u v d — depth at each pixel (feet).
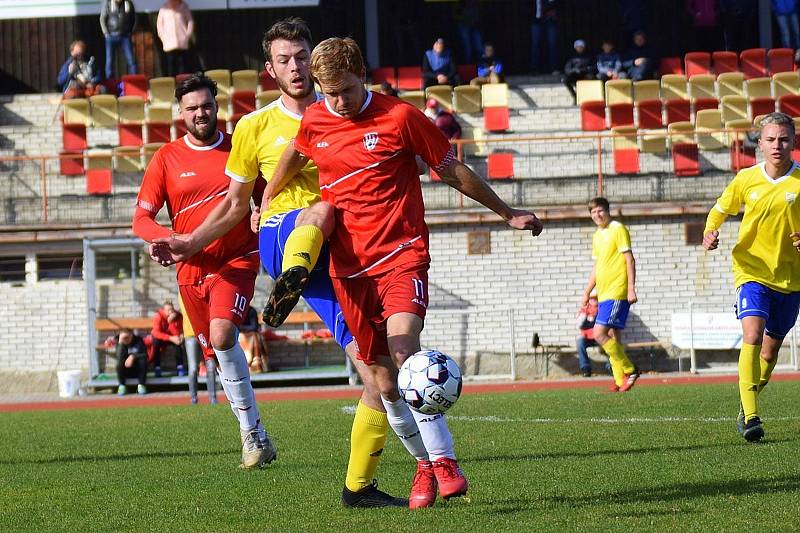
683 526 30.14
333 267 34.22
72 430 70.64
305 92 42.04
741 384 52.06
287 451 53.36
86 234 136.05
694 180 141.28
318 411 79.25
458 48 182.39
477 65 173.37
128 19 168.14
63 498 40.78
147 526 33.99
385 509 35.09
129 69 168.66
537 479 40.37
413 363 31.71
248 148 42.70
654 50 171.01
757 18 182.19
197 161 50.65
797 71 163.43
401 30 173.06
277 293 31.94
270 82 164.14
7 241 136.15
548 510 33.45
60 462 52.65
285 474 44.88
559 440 53.42
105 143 157.89
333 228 33.86
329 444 55.83
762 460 43.39
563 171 144.15
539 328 137.49
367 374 35.45
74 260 139.03
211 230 43.93
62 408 104.83
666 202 137.90
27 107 169.58
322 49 32.89
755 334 52.54
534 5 176.55
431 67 165.17
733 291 138.10
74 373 126.93
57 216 141.08
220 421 73.67
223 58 181.37
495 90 159.02
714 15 175.83
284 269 32.35
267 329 133.59
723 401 75.10
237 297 48.78
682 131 142.82
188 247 43.83
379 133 33.22
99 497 40.68
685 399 77.87
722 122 156.25
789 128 53.67
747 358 52.26
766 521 30.63
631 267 91.04
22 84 180.96
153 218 51.01
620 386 91.86
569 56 185.06
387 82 154.20
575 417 66.44
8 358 138.10
